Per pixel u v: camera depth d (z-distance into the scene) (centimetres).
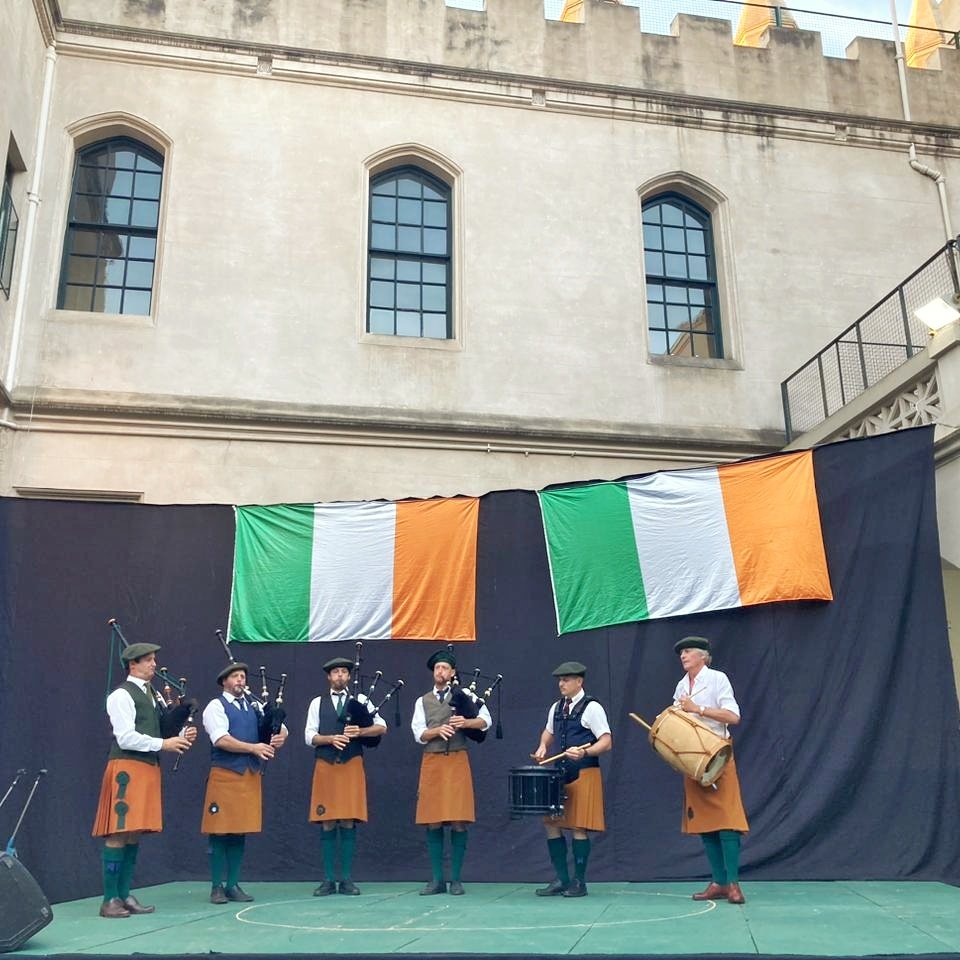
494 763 938
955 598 1195
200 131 1233
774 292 1340
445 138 1303
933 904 690
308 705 951
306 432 1154
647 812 909
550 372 1241
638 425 1238
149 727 693
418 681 965
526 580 985
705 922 618
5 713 871
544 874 894
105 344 1139
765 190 1380
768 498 937
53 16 1191
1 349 1077
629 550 956
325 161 1257
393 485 1161
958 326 870
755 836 866
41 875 830
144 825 682
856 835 849
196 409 1123
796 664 905
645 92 1373
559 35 1378
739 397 1286
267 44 1272
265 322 1184
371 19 1321
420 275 1279
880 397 1003
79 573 930
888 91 1470
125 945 562
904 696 867
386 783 936
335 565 970
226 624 956
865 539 908
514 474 1194
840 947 533
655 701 937
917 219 1416
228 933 600
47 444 1097
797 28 1486
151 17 1250
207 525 974
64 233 1179
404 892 808
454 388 1211
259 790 759
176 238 1190
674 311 1341
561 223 1303
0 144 1024
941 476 915
